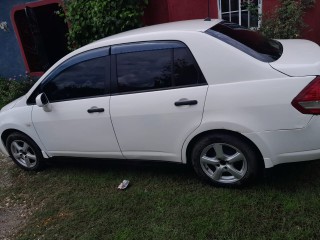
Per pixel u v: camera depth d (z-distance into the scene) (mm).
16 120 4973
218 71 3576
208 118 3637
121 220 3834
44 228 3988
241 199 3746
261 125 3459
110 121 4172
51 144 4812
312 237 3158
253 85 3438
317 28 6734
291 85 3322
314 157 3459
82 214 4070
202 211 3703
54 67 4559
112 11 7051
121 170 4816
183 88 3736
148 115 3922
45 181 4988
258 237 3250
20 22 9695
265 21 6691
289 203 3566
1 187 5102
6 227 4180
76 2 7324
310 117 3303
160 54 3867
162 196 4086
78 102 4359
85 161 4730
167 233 3502
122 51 4074
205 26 3908
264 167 3713
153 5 7488
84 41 7535
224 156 3801
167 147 4012
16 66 10203
